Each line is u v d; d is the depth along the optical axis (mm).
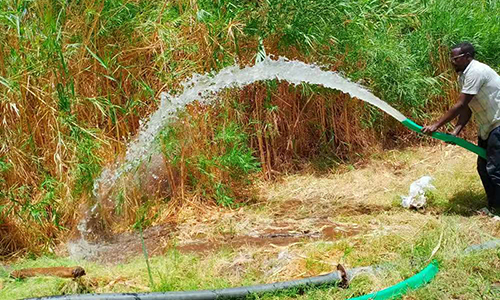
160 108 5590
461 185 5953
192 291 3609
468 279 3773
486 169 5105
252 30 6281
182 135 5684
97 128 5254
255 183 6469
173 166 5766
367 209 5648
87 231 5051
